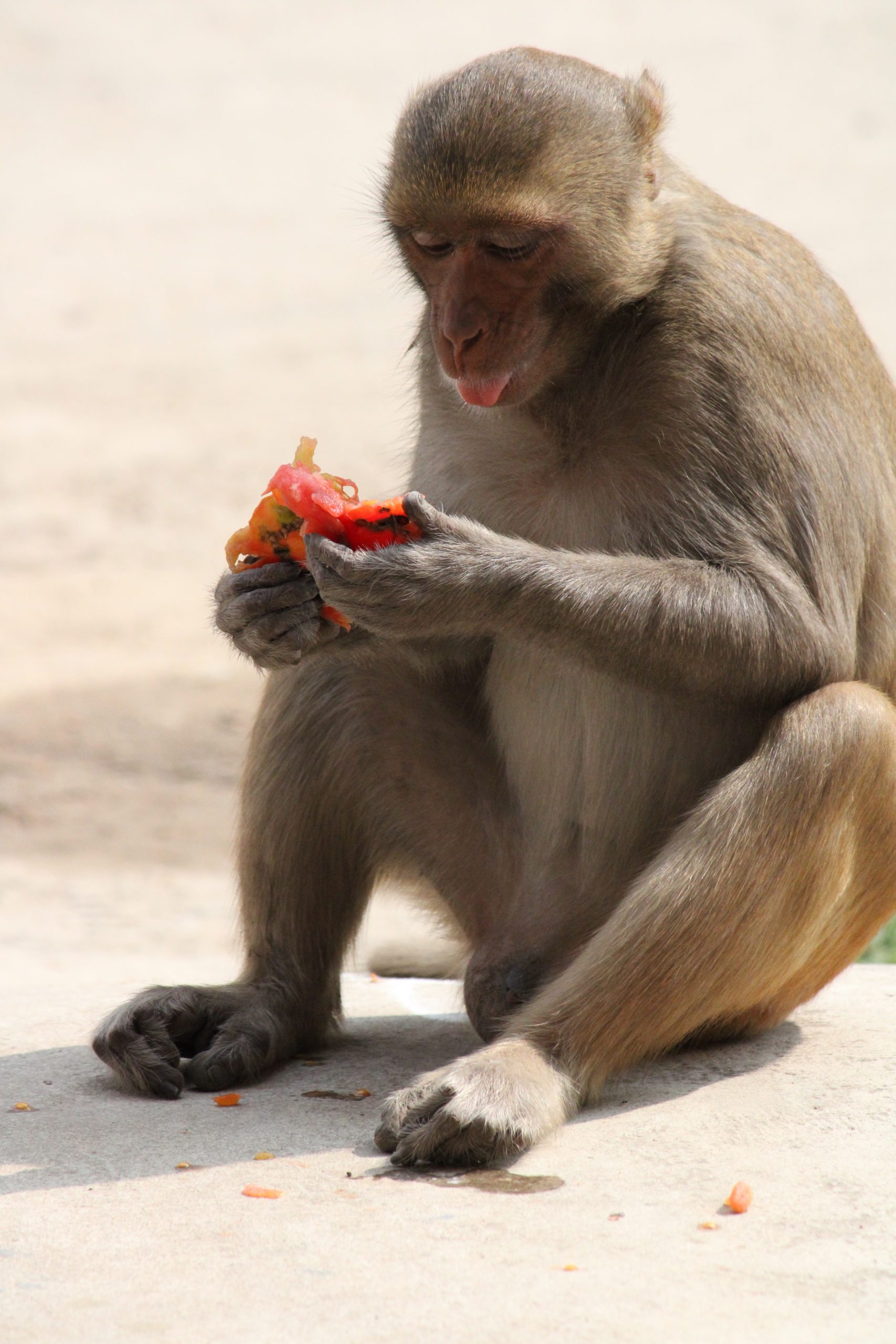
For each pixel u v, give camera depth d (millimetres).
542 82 9727
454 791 10859
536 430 10328
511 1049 8938
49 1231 7516
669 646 9289
